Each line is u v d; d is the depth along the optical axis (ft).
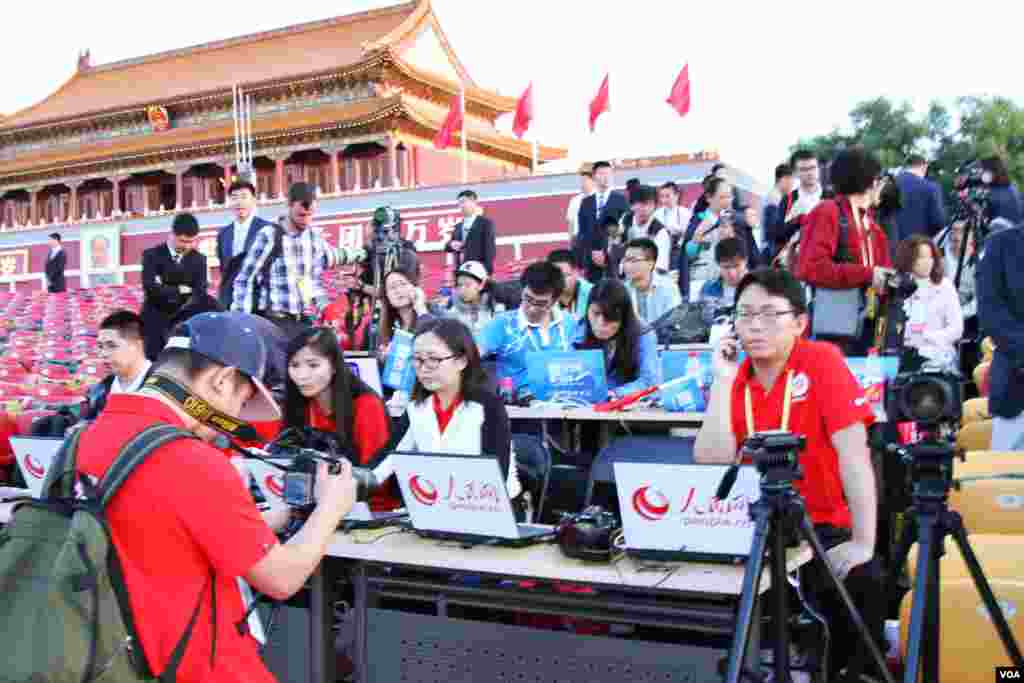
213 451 7.33
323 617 11.49
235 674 7.36
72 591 6.57
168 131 115.85
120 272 85.05
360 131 101.50
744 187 65.36
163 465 7.06
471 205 38.09
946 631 10.22
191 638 7.06
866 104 124.98
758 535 8.50
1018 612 10.07
